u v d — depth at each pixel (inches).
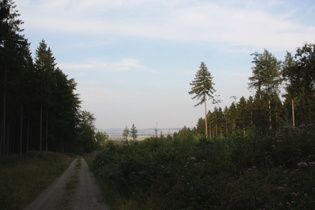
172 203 326.6
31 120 1873.8
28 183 594.6
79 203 430.3
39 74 1631.4
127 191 452.1
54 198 478.6
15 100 1355.8
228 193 275.3
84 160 1971.0
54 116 1963.6
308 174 266.5
